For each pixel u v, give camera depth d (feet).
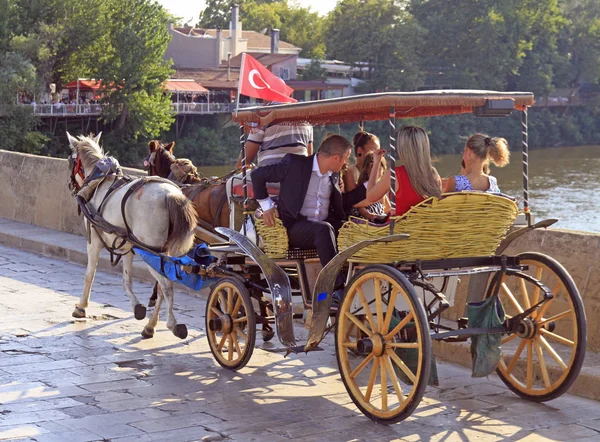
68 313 34.58
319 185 24.49
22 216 54.85
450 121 303.68
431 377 22.47
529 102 23.06
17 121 237.86
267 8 481.87
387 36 352.69
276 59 336.70
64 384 25.44
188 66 336.70
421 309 20.72
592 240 27.07
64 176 51.47
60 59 263.70
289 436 21.01
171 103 279.49
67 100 275.39
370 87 353.31
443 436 20.92
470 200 21.53
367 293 22.48
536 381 24.57
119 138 274.36
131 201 30.12
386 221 23.91
